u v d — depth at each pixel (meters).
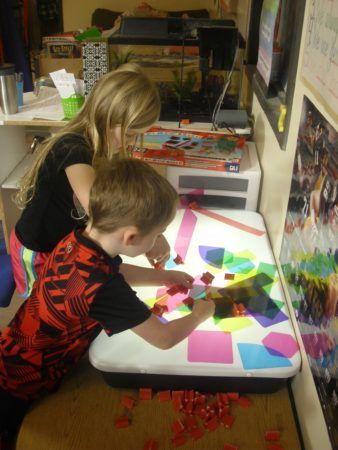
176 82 2.05
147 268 1.27
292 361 1.06
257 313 1.20
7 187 2.09
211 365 1.04
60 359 1.09
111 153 1.20
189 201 1.79
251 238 1.53
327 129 0.94
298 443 0.97
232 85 2.06
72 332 1.05
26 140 2.45
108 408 1.04
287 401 1.06
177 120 2.06
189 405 1.03
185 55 1.98
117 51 1.97
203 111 2.07
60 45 3.19
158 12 3.33
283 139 1.34
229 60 1.97
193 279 1.28
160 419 1.01
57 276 0.97
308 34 1.10
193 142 1.83
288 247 1.26
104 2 4.14
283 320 1.17
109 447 0.96
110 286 0.93
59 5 4.11
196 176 1.73
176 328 1.00
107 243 0.93
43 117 1.90
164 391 1.08
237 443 0.96
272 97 1.62
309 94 1.10
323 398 0.90
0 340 1.13
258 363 1.05
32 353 1.07
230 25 2.06
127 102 1.11
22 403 1.09
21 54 3.12
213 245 1.48
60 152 1.18
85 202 1.13
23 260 1.42
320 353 0.93
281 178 1.42
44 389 1.08
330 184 0.91
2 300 1.92
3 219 2.14
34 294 1.04
